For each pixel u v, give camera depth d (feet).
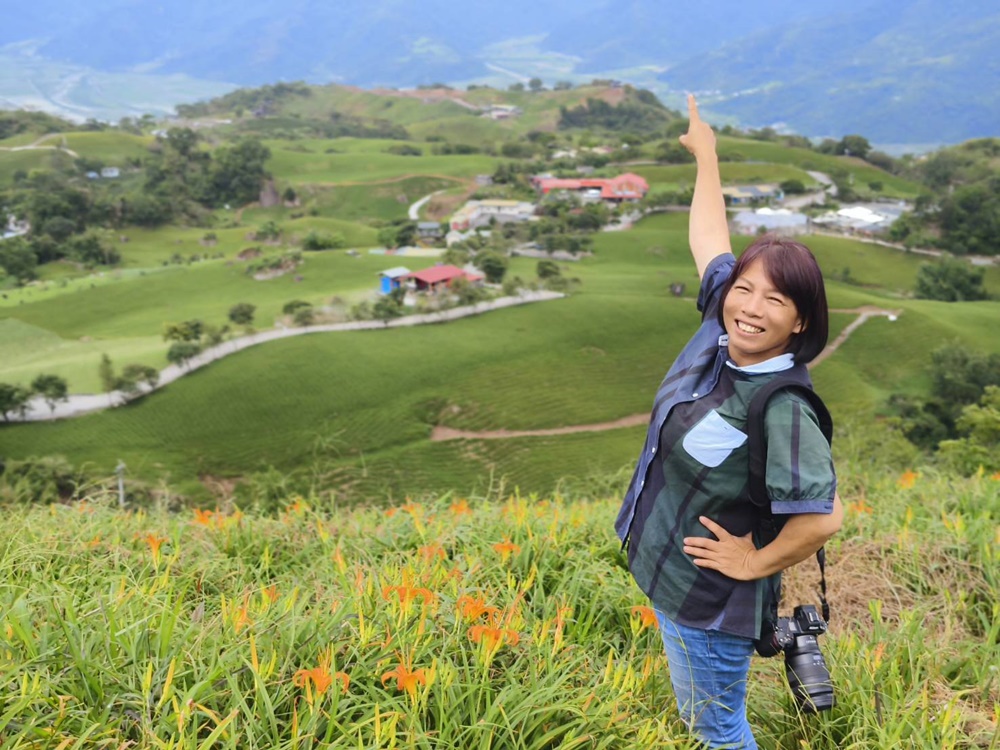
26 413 179.52
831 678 9.91
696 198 10.07
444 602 10.25
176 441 177.06
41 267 383.65
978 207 403.75
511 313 243.40
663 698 9.78
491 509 17.28
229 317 250.37
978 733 9.05
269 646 8.84
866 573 14.33
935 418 195.72
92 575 11.89
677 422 7.44
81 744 6.97
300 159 613.93
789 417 6.88
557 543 13.83
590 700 8.47
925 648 10.84
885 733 8.61
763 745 9.73
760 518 7.34
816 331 7.14
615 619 11.96
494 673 9.14
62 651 8.29
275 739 7.47
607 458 176.45
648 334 235.20
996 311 280.31
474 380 203.92
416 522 14.92
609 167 570.87
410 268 333.62
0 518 15.38
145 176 581.53
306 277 322.96
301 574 14.07
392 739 7.19
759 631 7.48
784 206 480.23
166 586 11.12
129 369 189.16
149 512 18.15
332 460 170.50
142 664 8.18
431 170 589.32
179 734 7.12
